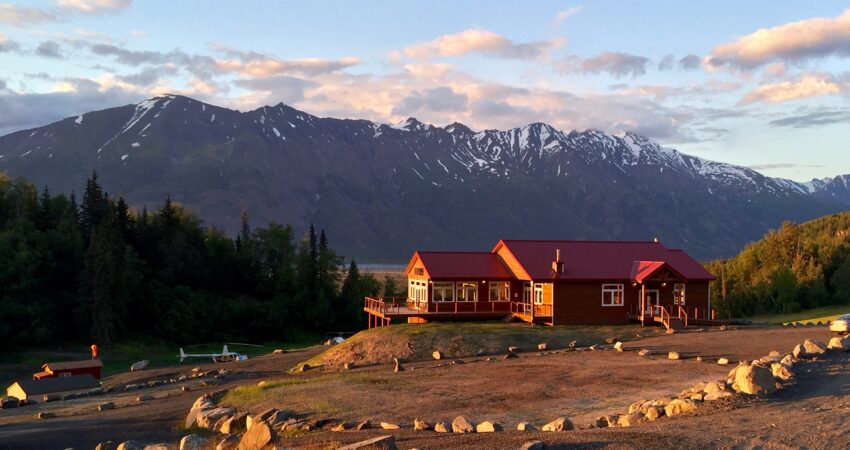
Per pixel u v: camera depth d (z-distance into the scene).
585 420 21.83
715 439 15.66
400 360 42.41
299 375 40.81
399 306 59.41
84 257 88.88
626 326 50.91
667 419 18.81
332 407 26.50
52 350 76.75
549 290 52.84
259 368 50.44
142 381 51.56
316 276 108.94
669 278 53.47
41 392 47.94
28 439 27.56
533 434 17.72
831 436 15.52
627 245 58.78
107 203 103.75
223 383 42.81
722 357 33.59
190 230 110.25
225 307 97.12
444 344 44.28
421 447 16.69
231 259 112.00
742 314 106.94
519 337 45.53
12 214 99.50
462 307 55.59
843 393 20.48
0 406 43.19
